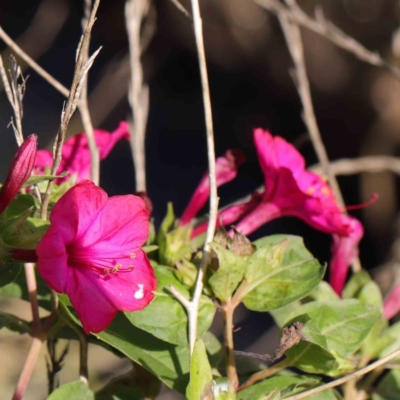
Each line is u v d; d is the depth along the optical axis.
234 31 2.37
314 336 0.64
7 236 0.62
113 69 1.83
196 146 2.72
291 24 0.95
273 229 2.32
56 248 0.61
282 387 0.65
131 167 2.55
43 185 0.69
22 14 2.92
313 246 2.29
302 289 0.66
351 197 2.19
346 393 0.69
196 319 0.65
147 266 0.63
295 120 2.49
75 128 1.52
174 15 2.46
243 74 2.52
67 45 2.73
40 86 2.62
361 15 2.06
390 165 0.98
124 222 0.62
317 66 2.20
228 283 0.65
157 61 2.60
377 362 0.65
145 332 0.67
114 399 0.67
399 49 1.06
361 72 2.15
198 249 0.67
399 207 2.07
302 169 0.72
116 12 2.61
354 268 0.75
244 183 2.50
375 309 0.67
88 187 0.62
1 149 2.14
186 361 0.66
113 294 0.62
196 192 0.70
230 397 0.63
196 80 2.71
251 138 2.59
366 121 2.22
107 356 1.36
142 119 0.76
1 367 1.29
